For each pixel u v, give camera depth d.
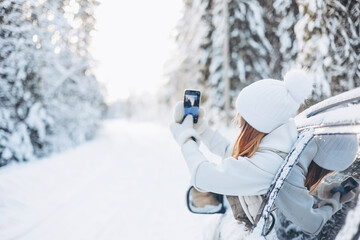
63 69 10.77
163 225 3.96
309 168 1.18
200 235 3.50
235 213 1.22
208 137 1.55
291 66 3.05
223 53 13.70
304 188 1.07
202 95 15.54
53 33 6.14
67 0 5.25
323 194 1.12
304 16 2.36
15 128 7.16
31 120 7.59
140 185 6.09
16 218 4.32
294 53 3.02
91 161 9.02
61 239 3.65
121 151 11.60
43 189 5.74
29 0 4.09
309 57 2.28
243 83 13.62
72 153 10.18
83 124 14.73
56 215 4.48
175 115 1.28
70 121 12.95
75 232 3.85
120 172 7.45
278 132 1.09
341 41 2.00
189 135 1.18
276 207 1.14
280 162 1.03
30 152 7.57
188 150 1.14
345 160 1.04
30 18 4.40
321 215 1.04
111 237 3.67
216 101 14.53
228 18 13.55
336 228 0.99
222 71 14.36
